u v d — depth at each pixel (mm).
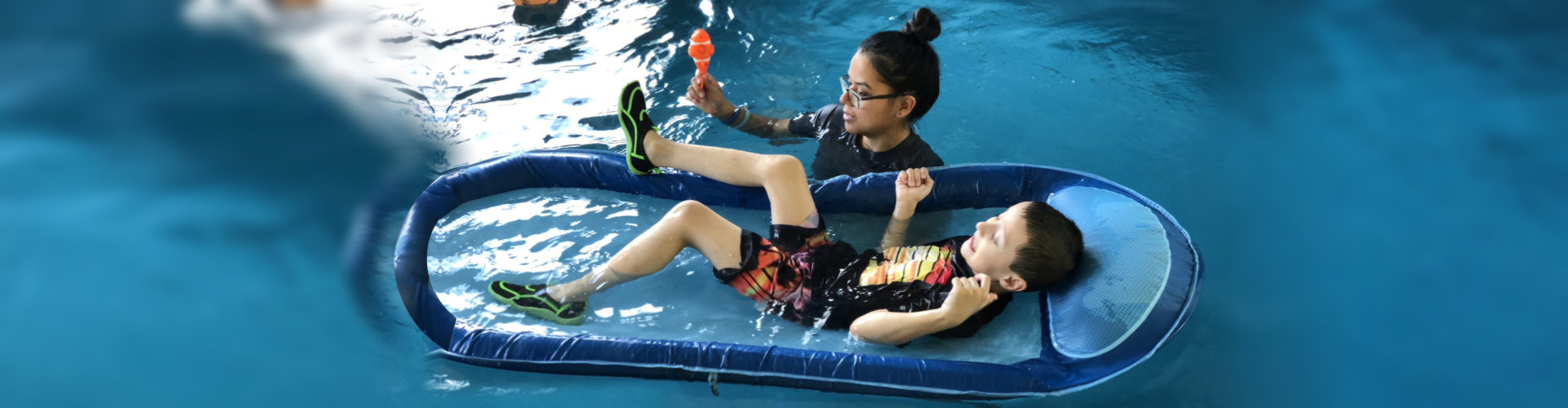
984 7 4098
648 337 2357
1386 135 3309
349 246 2643
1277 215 2893
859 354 2227
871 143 2904
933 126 3223
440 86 3467
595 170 2832
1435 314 2531
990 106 3357
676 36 3756
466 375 2258
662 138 2740
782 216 2531
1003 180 2762
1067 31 3914
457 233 2680
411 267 2461
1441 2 4176
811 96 3354
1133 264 2322
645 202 2826
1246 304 2533
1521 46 3838
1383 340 2436
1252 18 4059
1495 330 2482
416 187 2928
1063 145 3152
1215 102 3451
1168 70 3660
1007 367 2215
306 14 3979
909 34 2666
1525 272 2684
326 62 3623
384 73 3559
